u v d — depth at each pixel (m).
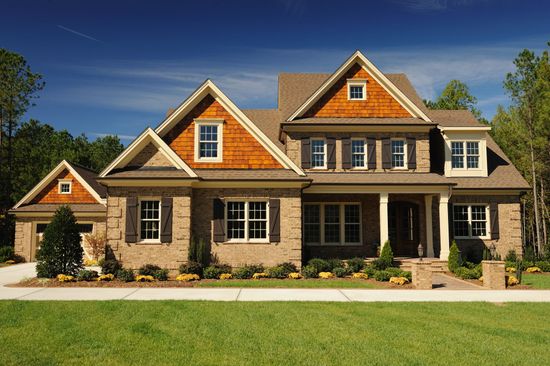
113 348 7.91
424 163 22.98
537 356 7.64
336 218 23.58
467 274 17.77
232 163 20.06
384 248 20.16
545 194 38.47
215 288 14.81
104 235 27.45
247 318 10.12
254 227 19.39
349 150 22.92
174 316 10.27
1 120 35.03
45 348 7.91
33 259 28.17
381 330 9.18
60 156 55.25
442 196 21.19
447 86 49.28
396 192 21.02
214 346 8.05
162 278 16.77
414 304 11.98
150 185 18.38
